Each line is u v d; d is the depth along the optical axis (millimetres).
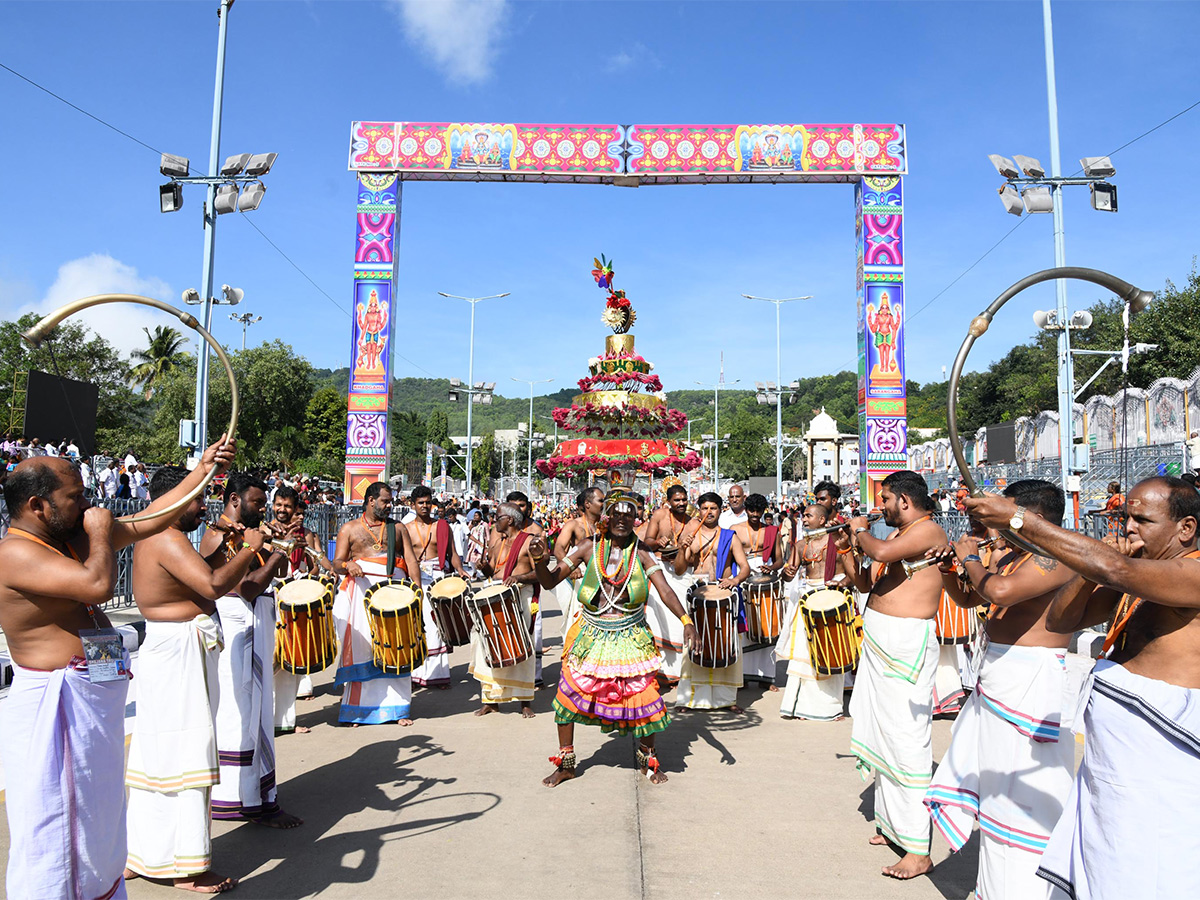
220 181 13586
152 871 4008
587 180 16609
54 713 3070
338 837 4668
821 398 123562
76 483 3211
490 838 4648
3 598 3066
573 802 5246
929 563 4105
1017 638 3689
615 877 4156
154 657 4074
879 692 4523
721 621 7438
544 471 10539
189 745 4047
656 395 10398
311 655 6656
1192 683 2650
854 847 4586
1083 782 2859
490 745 6555
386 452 16047
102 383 50531
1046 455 29531
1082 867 2811
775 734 7020
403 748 6469
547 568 6512
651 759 5664
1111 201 13875
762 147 16359
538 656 8953
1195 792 2580
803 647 7555
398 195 16438
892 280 16312
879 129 16391
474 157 16266
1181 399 21922
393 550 7480
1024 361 56250
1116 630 2900
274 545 4891
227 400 47969
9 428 42469
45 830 3035
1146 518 2846
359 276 16219
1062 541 2646
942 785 3992
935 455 41312
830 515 8078
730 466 76250
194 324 3631
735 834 4738
